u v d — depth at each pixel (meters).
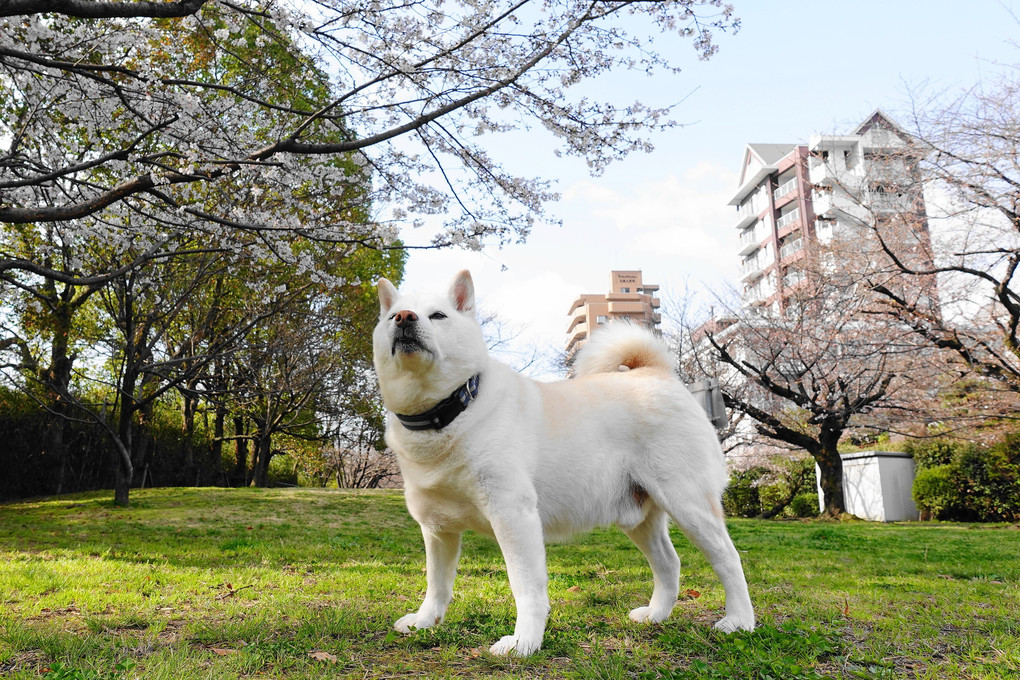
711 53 6.78
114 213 8.57
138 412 15.41
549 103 6.65
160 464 20.62
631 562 6.49
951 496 16.67
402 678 2.69
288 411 20.78
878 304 16.20
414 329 2.99
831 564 6.75
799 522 17.27
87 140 9.08
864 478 19.69
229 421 26.56
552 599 4.60
